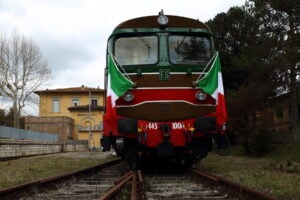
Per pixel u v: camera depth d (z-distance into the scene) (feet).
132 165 44.09
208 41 43.96
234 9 148.05
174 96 41.45
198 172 39.42
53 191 31.24
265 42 121.08
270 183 34.58
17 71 191.52
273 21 122.83
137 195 26.35
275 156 119.55
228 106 129.59
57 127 233.96
